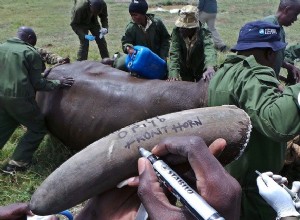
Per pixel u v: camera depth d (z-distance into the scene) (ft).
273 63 9.52
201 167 3.46
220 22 42.14
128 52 15.74
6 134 16.58
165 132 4.56
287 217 6.31
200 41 17.15
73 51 32.12
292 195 6.86
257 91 7.80
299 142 14.28
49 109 16.30
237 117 5.02
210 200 3.32
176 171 3.80
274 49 9.22
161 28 20.02
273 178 6.87
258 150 8.72
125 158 4.37
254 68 8.25
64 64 17.24
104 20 26.78
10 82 15.51
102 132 14.90
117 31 38.96
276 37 9.29
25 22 44.37
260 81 8.00
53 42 35.68
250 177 8.98
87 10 25.50
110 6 52.03
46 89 15.92
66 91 16.06
